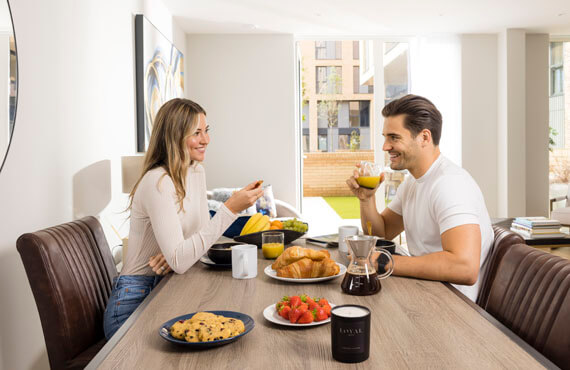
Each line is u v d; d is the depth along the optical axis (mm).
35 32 2242
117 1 3414
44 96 2322
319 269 1479
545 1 4996
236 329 1035
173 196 1719
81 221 1934
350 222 7078
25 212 2131
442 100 6332
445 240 1561
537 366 896
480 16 5508
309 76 6879
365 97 6824
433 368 892
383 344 1005
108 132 3203
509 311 1296
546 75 6516
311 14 5305
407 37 6406
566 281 1122
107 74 3197
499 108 6293
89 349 1669
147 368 915
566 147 6762
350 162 9898
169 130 1825
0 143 1862
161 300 1333
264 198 5098
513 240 1625
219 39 6027
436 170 1744
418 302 1272
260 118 6082
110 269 1979
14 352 2021
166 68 4625
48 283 1547
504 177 6203
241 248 1574
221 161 6086
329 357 948
